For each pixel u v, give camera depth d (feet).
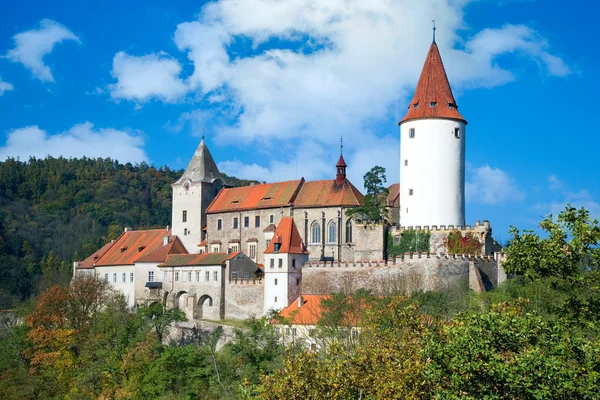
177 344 434.30
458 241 416.87
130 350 344.08
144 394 313.32
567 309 178.60
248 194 525.75
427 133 437.17
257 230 504.84
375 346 187.52
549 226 176.45
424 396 168.04
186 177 552.00
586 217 172.86
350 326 270.46
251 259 486.38
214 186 552.41
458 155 440.04
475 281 387.75
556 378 151.43
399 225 442.91
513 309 184.34
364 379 175.94
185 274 481.05
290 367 183.11
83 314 423.64
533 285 297.33
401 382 167.43
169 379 314.14
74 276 563.07
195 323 429.38
